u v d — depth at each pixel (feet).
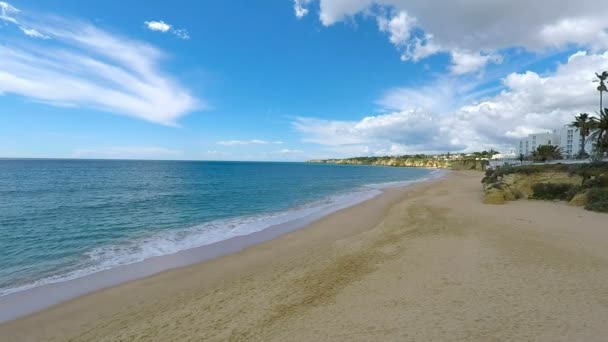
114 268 31.89
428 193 97.14
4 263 33.40
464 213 54.65
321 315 19.83
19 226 50.42
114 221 55.47
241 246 39.96
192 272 30.48
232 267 31.65
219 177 185.37
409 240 37.88
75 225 51.78
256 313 20.79
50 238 43.62
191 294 25.03
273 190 114.93
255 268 30.99
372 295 22.39
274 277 27.84
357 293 22.94
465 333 16.70
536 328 16.92
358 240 39.65
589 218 47.29
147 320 20.86
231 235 45.96
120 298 24.73
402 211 60.95
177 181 148.15
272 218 59.41
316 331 17.84
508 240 35.45
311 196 96.89
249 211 68.03
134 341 18.24
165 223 54.54
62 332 19.94
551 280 23.57
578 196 59.93
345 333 17.39
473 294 21.57
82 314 22.24
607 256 29.01
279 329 18.40
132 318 21.33
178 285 27.14
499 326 17.25
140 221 55.88
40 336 19.58
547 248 31.91
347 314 19.70
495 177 90.74
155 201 80.69
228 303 22.75
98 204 73.92
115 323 20.75
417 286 23.49
